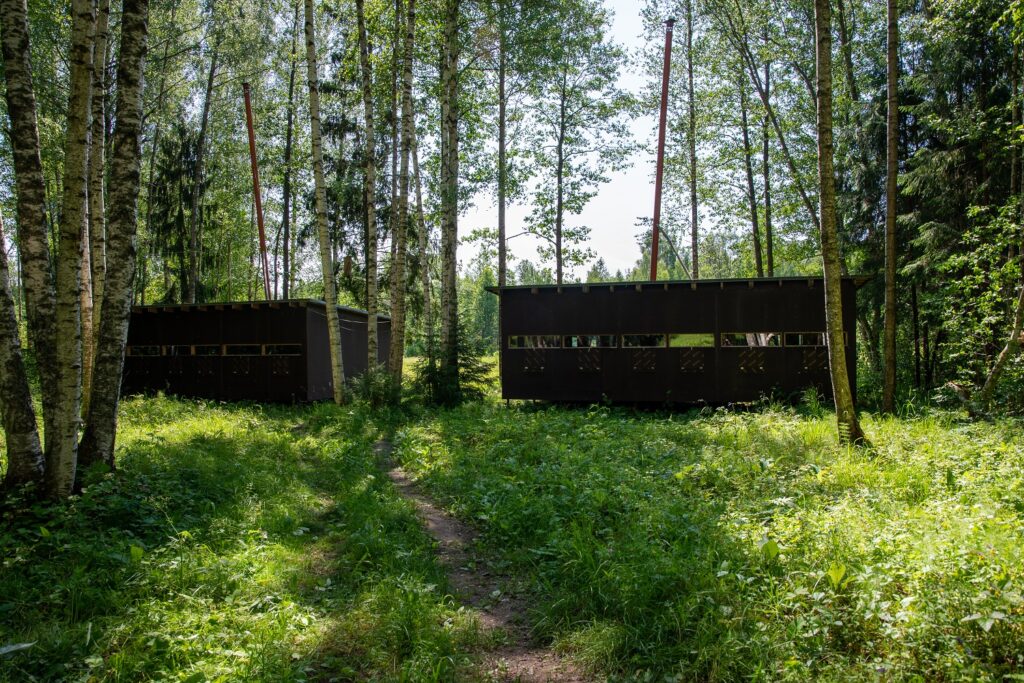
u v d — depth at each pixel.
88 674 3.66
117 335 7.46
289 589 5.02
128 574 5.00
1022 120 13.27
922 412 12.96
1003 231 12.59
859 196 19.16
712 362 16.62
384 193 26.91
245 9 23.70
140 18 7.34
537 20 18.67
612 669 3.96
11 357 6.57
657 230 21.44
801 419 12.66
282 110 28.86
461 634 4.42
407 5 17.53
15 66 6.73
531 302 17.73
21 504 6.18
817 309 16.02
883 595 4.08
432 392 17.42
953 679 3.34
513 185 20.70
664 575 4.70
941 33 14.88
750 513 6.36
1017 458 7.77
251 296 36.19
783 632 3.89
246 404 19.17
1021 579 3.91
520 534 6.62
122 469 7.59
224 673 3.66
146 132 27.66
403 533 6.62
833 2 21.00
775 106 23.38
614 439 10.96
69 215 6.64
